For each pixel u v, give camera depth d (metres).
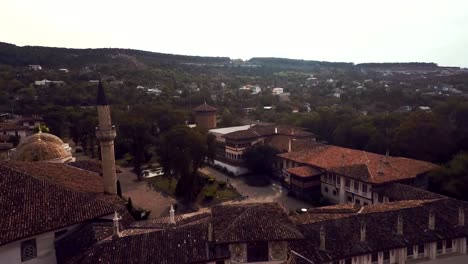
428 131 64.56
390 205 41.56
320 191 63.78
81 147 108.19
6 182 31.25
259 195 66.81
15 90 134.00
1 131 97.12
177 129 66.44
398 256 35.03
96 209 32.56
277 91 187.75
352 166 57.34
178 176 70.94
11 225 27.69
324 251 32.62
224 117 124.38
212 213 34.25
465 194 50.19
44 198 31.34
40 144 51.25
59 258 29.22
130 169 86.38
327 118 96.38
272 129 92.88
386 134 76.56
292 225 31.48
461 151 59.41
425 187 56.59
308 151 70.75
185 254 28.95
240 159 84.62
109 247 28.70
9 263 27.45
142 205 62.09
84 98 130.62
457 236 36.09
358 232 35.19
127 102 129.25
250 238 28.97
